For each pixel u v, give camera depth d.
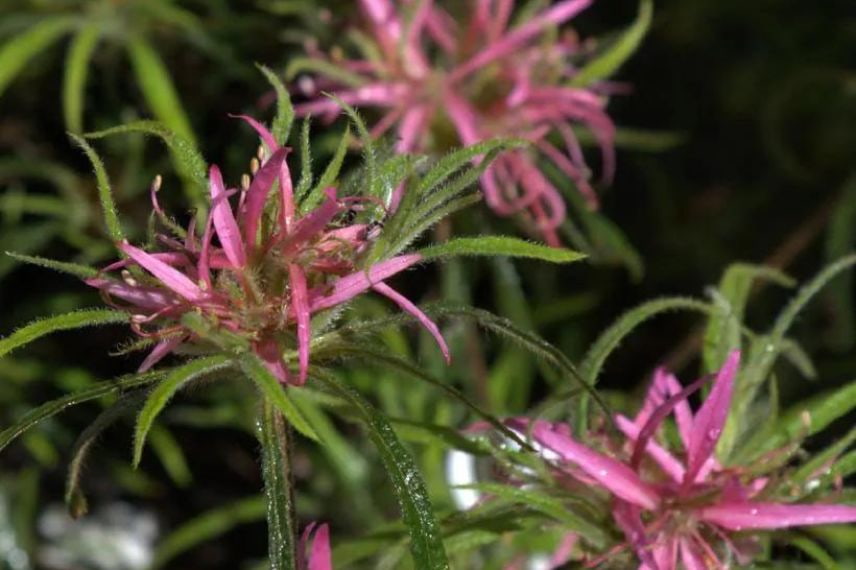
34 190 1.23
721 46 1.29
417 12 0.95
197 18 1.09
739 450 0.79
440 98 0.95
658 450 0.77
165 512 1.32
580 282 1.24
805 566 0.79
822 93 1.26
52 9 1.05
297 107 0.96
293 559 0.71
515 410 1.05
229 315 0.72
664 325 1.24
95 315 0.72
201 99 1.14
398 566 0.79
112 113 1.14
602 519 0.77
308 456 1.15
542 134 0.97
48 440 1.19
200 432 1.32
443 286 1.06
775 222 1.28
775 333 0.80
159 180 0.73
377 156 0.75
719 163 1.31
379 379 1.04
